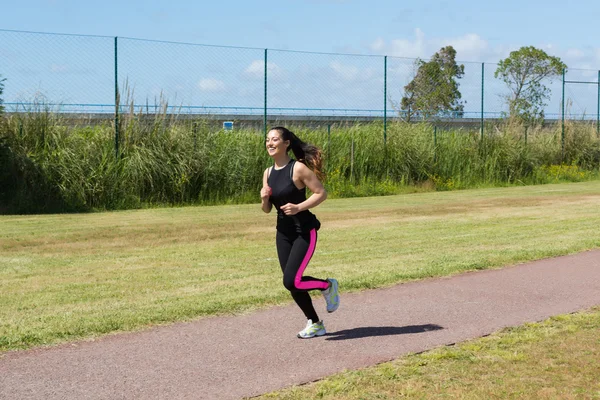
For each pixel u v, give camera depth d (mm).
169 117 19234
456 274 7988
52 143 17516
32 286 7293
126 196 17625
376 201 18859
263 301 6559
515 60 47719
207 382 4375
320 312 6227
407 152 23906
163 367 4668
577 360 4684
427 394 4055
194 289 7090
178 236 11438
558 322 5793
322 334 5465
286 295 6785
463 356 4812
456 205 17125
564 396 4012
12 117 17453
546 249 9508
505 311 6223
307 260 5297
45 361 4793
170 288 7156
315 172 5383
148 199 18141
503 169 26906
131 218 14555
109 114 18641
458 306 6434
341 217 14289
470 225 12664
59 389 4258
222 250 9906
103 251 9836
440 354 4852
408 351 5000
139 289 7105
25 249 10023
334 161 22188
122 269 8344
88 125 18484
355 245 10188
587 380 4293
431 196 20672
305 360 4816
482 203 17656
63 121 18203
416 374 4438
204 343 5238
